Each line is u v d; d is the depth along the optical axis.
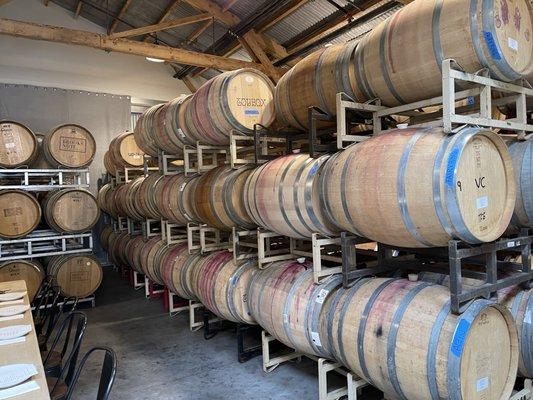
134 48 7.93
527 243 2.75
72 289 6.28
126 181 8.09
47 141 6.50
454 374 2.11
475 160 2.32
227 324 5.39
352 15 6.70
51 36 7.20
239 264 4.28
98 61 10.37
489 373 2.32
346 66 3.29
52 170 6.51
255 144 4.18
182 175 5.60
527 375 2.82
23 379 1.89
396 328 2.39
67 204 6.36
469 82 2.56
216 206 4.37
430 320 2.28
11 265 5.86
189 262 5.08
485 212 2.36
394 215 2.39
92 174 10.14
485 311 2.30
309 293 3.20
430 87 2.73
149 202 6.14
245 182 3.99
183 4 8.74
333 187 2.75
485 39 2.36
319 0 6.89
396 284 2.70
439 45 2.54
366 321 2.58
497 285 2.49
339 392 3.25
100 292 7.38
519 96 2.75
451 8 2.50
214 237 5.36
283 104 4.01
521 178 2.73
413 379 2.27
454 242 2.25
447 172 2.18
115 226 8.97
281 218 3.43
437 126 2.66
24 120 9.38
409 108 2.94
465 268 3.25
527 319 2.69
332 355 3.02
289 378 3.81
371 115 3.45
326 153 3.47
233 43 8.89
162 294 6.93
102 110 10.34
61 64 9.88
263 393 3.55
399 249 3.11
